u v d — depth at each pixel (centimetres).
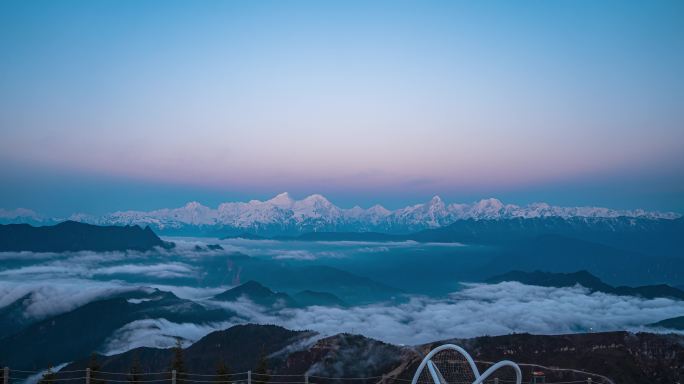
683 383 15050
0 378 6078
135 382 7831
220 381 7694
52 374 7500
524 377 15475
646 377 15550
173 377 7912
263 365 7938
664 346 17162
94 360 7850
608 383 15025
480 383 5119
